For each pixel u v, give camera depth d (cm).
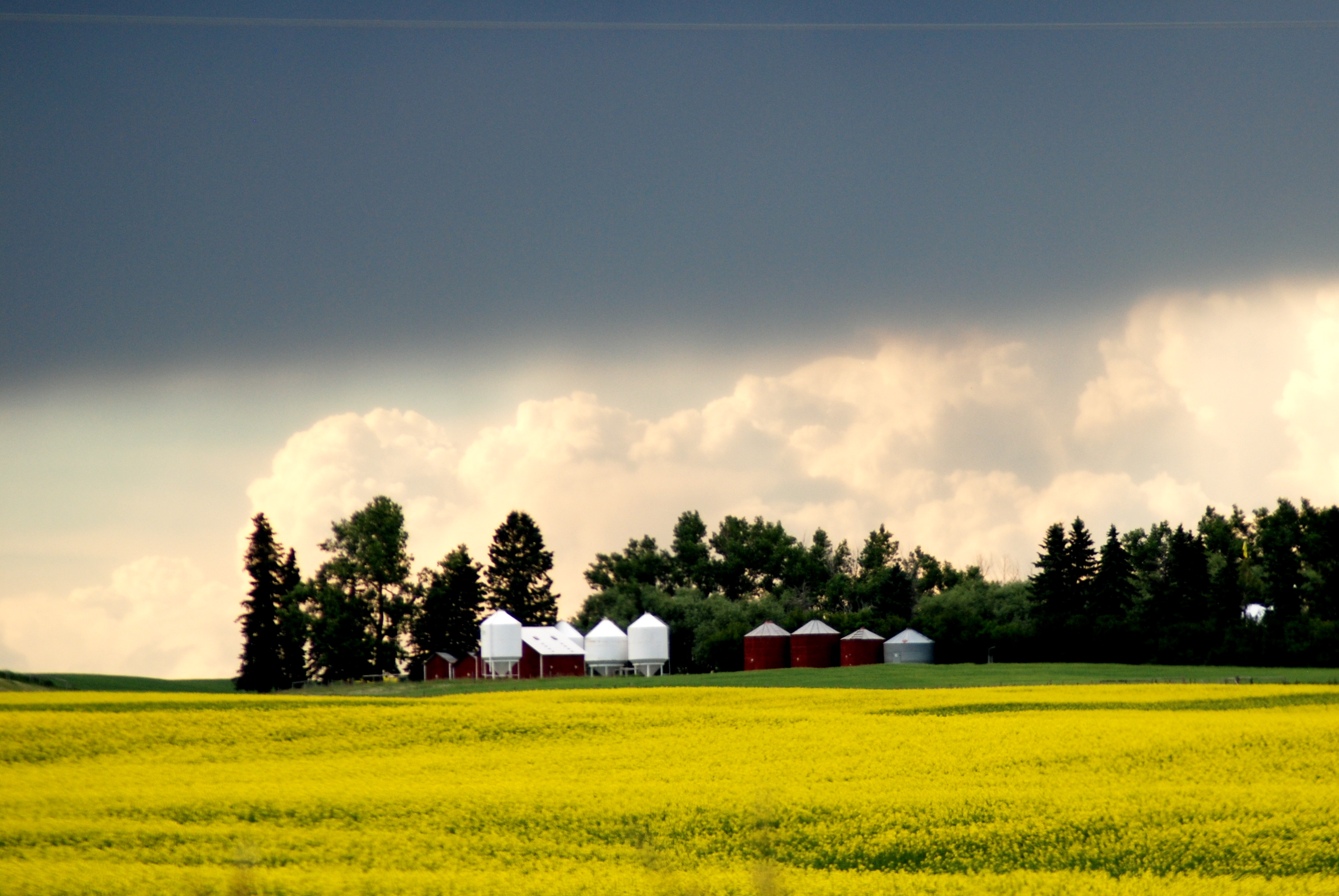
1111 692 6041
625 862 2636
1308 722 4297
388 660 12362
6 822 2917
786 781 3416
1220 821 2892
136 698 5694
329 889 2391
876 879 2494
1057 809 3012
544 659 11288
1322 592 10538
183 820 2988
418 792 3247
